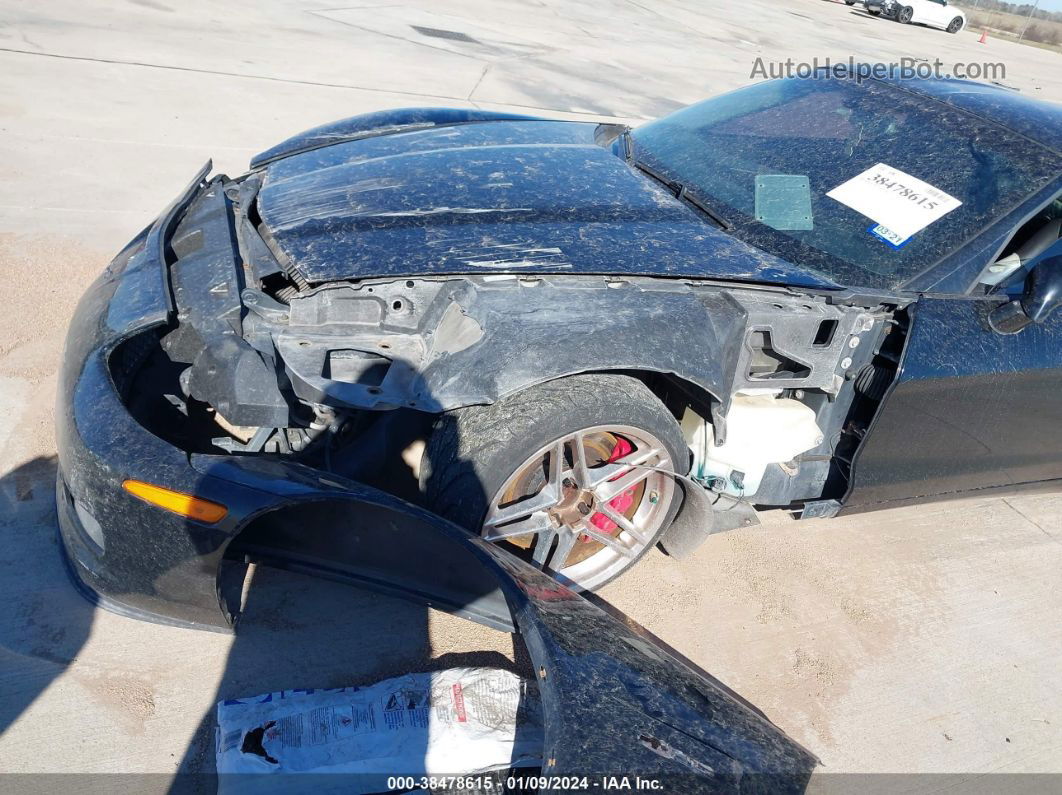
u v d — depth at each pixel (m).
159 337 2.18
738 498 2.41
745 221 2.54
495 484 1.93
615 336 1.92
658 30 14.48
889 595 2.62
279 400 1.92
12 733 1.78
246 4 10.31
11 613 2.05
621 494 2.19
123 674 1.95
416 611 2.24
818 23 19.66
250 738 1.72
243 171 5.05
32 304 3.37
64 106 5.64
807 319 2.12
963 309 2.30
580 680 1.55
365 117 3.37
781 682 2.23
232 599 1.92
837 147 2.77
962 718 2.23
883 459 2.40
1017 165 2.50
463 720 1.81
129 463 1.74
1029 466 2.82
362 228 2.20
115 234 4.05
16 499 2.40
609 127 3.46
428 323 1.94
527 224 2.26
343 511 2.04
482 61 9.54
